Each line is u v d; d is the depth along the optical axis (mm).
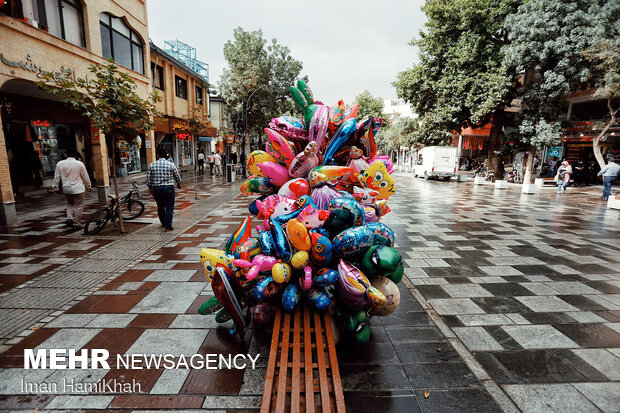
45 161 13555
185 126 21016
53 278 4660
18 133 12195
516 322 3676
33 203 10852
